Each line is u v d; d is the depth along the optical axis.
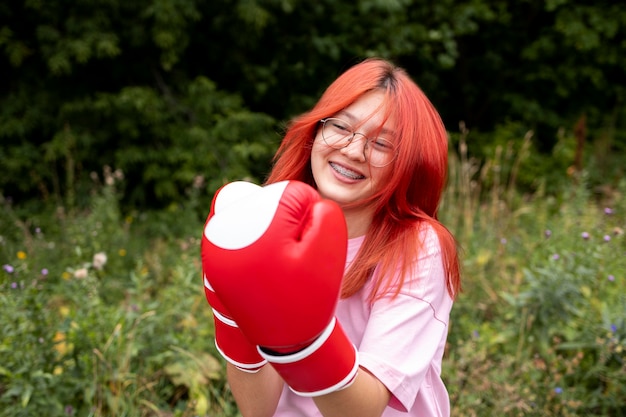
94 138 5.58
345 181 1.19
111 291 3.79
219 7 5.79
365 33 6.57
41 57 5.61
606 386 2.79
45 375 2.37
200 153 5.67
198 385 2.70
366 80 1.18
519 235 4.46
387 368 1.02
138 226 5.22
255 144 5.74
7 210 4.84
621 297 2.96
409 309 1.10
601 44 7.47
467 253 3.83
